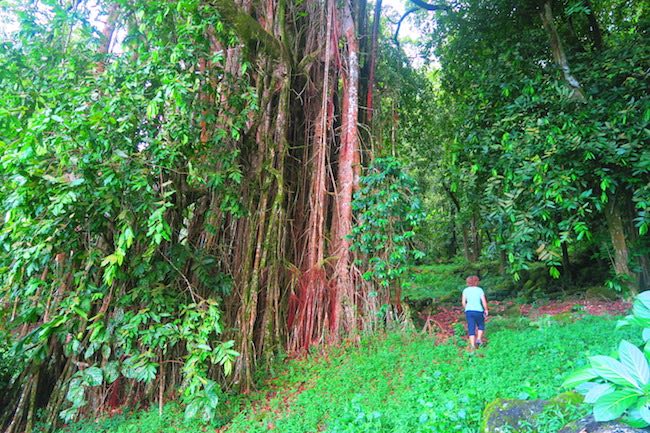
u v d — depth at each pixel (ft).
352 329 22.62
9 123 13.37
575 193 21.01
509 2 29.27
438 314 32.91
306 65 26.27
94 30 16.81
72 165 13.08
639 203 20.30
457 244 76.18
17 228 12.14
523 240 20.36
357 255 24.73
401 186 24.67
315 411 14.37
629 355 7.46
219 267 19.30
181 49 15.43
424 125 39.47
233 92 19.19
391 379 17.03
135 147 14.30
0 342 15.16
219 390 15.19
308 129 26.96
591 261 40.09
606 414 6.54
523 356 16.93
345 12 27.73
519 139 22.95
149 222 12.71
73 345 13.92
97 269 15.25
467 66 34.24
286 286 23.08
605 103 22.80
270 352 19.84
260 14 24.35
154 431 14.21
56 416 15.37
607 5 31.40
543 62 27.55
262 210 21.30
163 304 14.97
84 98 13.85
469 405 12.01
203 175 17.37
